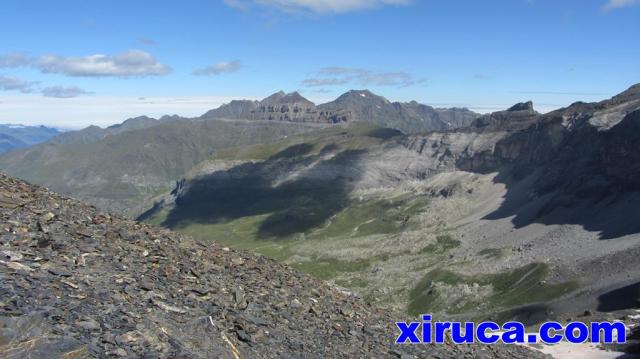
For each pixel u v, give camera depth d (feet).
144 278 73.97
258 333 69.26
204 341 60.70
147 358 50.49
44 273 63.21
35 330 48.24
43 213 87.30
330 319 88.53
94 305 58.29
